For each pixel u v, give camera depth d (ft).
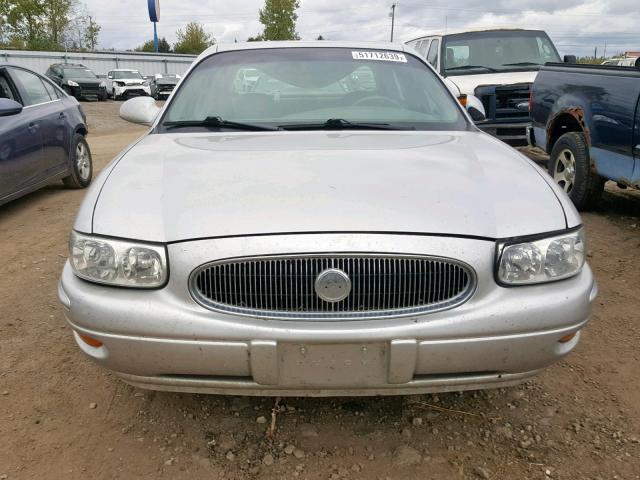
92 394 8.48
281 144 8.87
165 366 6.45
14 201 20.20
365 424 7.77
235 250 6.22
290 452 7.25
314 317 6.26
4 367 9.21
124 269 6.41
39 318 10.92
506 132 24.91
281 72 10.93
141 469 7.02
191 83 10.94
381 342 6.24
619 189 21.11
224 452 7.28
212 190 6.99
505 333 6.35
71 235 6.91
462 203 6.75
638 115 14.05
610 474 6.88
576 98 16.85
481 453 7.25
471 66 27.55
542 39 28.99
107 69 124.06
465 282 6.39
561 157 17.89
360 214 6.43
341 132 9.73
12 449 7.35
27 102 18.80
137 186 7.24
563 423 7.80
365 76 11.00
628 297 11.66
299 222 6.32
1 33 137.49
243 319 6.26
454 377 6.61
